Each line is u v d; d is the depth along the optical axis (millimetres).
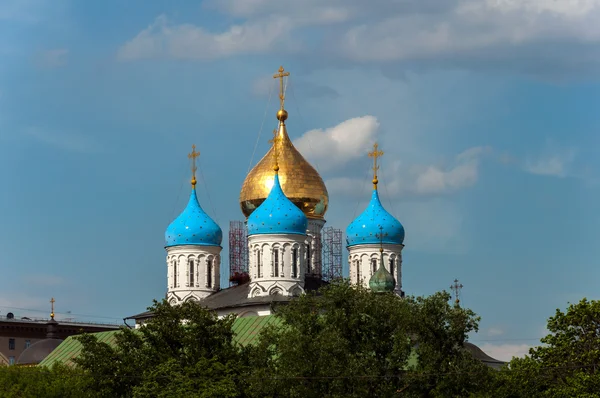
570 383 197500
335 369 186375
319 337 190375
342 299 199125
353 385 186625
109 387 197250
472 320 197375
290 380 187000
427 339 196125
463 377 191250
